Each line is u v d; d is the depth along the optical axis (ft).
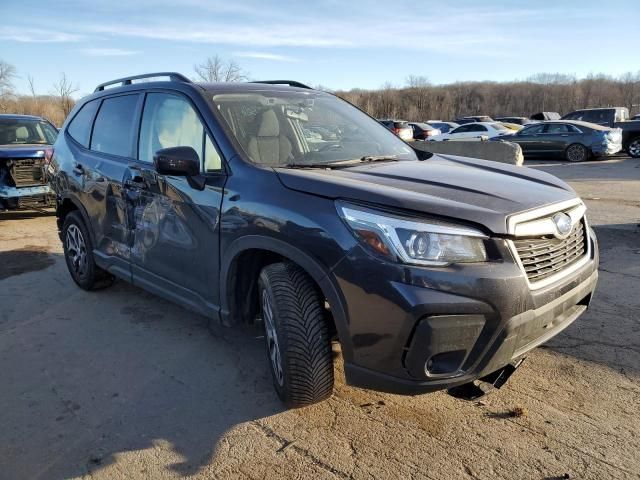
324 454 8.59
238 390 10.62
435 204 7.84
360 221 7.91
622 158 59.82
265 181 9.39
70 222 16.33
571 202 9.20
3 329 13.92
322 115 12.59
